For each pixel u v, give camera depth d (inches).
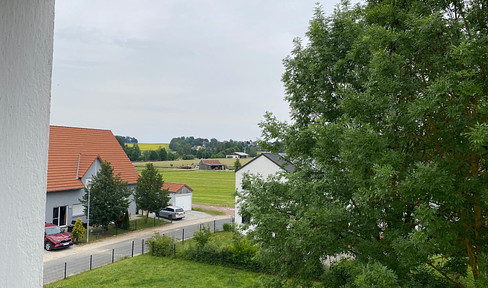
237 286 566.3
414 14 255.4
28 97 36.8
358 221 276.5
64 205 1013.8
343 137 272.7
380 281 202.5
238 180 957.8
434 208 207.3
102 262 729.6
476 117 215.8
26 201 36.8
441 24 238.7
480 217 226.7
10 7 33.8
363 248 256.5
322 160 312.2
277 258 343.3
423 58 257.9
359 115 272.1
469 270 274.8
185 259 733.9
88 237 946.7
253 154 5442.9
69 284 577.3
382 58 248.8
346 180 308.7
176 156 4985.2
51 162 1057.5
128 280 595.5
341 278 313.4
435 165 208.8
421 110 212.1
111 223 1105.4
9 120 34.1
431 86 211.5
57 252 808.3
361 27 358.3
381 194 218.7
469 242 229.5
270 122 411.8
